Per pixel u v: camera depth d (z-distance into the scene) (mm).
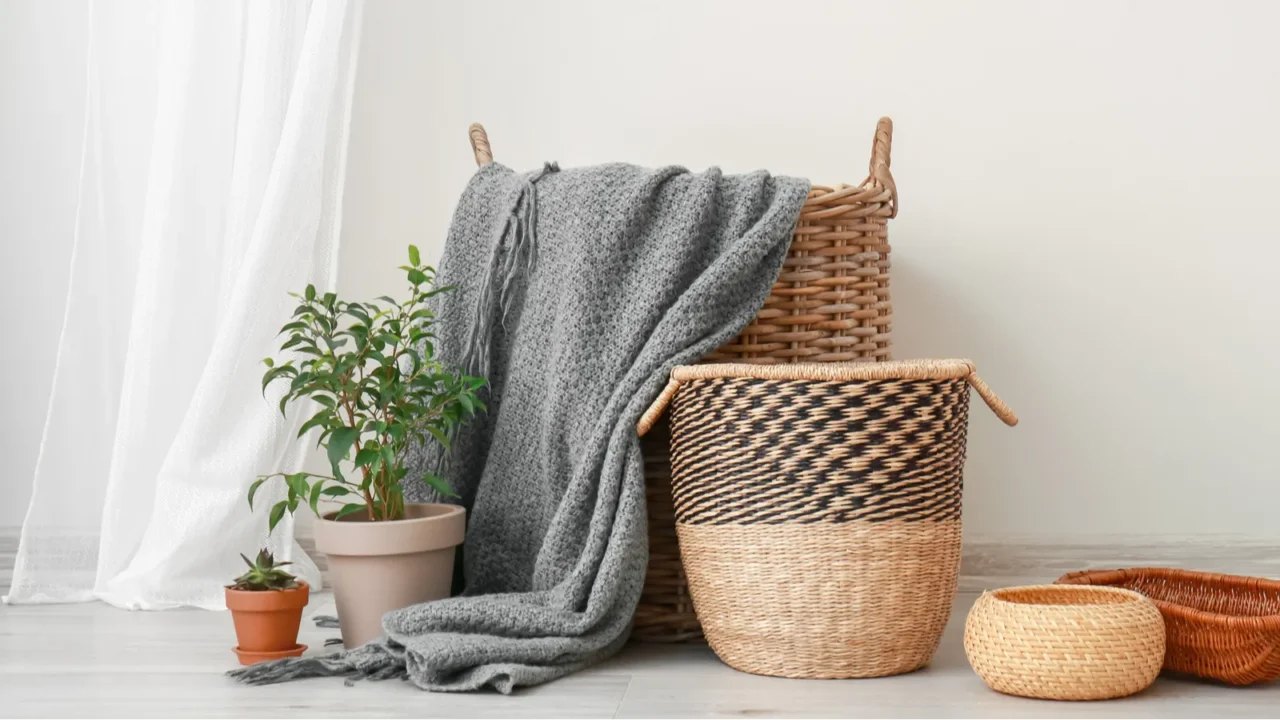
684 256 1479
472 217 1690
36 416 2053
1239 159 1872
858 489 1309
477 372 1632
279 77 1843
